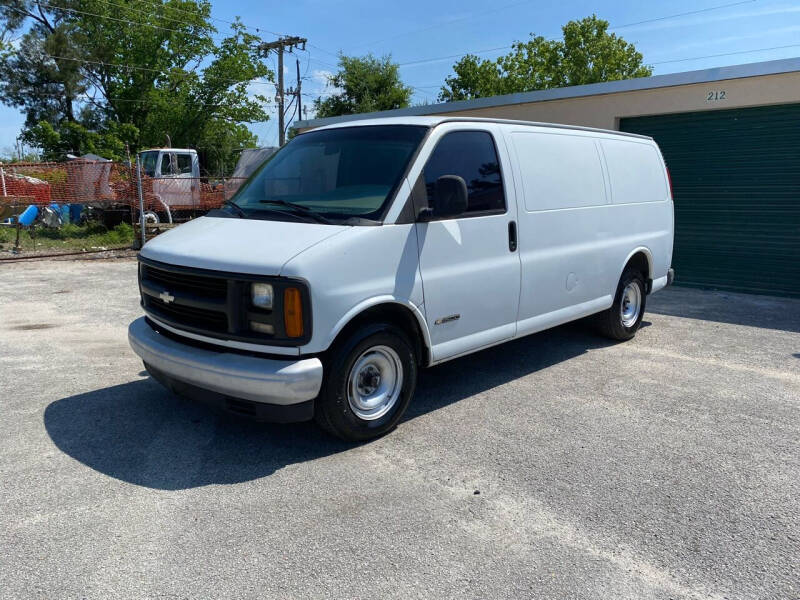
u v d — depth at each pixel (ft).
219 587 8.82
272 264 11.77
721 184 34.83
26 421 14.57
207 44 134.31
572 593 8.82
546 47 144.25
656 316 27.76
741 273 34.60
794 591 8.93
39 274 37.88
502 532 10.32
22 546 9.70
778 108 32.30
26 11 124.77
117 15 127.03
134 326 14.76
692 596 8.81
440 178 13.53
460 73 155.53
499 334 16.35
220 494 11.39
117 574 9.06
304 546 9.83
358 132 15.57
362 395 13.51
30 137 127.13
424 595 8.72
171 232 14.97
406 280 13.57
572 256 18.65
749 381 18.40
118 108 132.05
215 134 142.10
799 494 11.73
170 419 14.80
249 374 11.78
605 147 20.80
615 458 13.14
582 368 19.54
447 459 12.97
